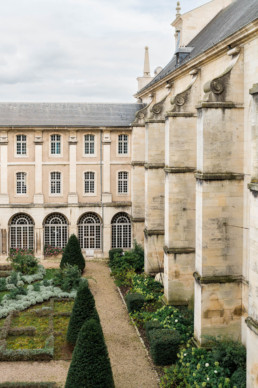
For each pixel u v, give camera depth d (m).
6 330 27.59
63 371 23.70
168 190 31.22
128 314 31.89
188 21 43.66
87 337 20.25
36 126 47.12
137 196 47.34
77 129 48.09
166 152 31.88
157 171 38.91
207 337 23.17
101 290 37.38
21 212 47.84
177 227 31.39
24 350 25.03
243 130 23.98
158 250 39.34
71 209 48.53
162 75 44.12
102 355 20.27
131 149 49.12
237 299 24.41
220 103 23.70
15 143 47.78
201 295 24.11
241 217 24.20
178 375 21.92
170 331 25.50
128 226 49.59
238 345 22.75
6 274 40.31
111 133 48.94
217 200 24.00
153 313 30.11
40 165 48.00
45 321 29.98
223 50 25.91
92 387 19.83
